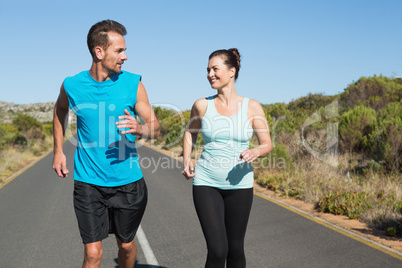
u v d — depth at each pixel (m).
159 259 4.60
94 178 2.82
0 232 6.05
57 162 2.99
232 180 3.04
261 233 5.68
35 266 4.52
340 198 7.32
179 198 8.57
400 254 4.66
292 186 9.41
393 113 13.26
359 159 11.66
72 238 5.62
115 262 4.55
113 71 2.76
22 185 11.30
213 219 2.90
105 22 2.71
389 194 7.61
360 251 4.78
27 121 40.50
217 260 2.81
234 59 3.09
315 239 5.32
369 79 22.89
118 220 2.95
